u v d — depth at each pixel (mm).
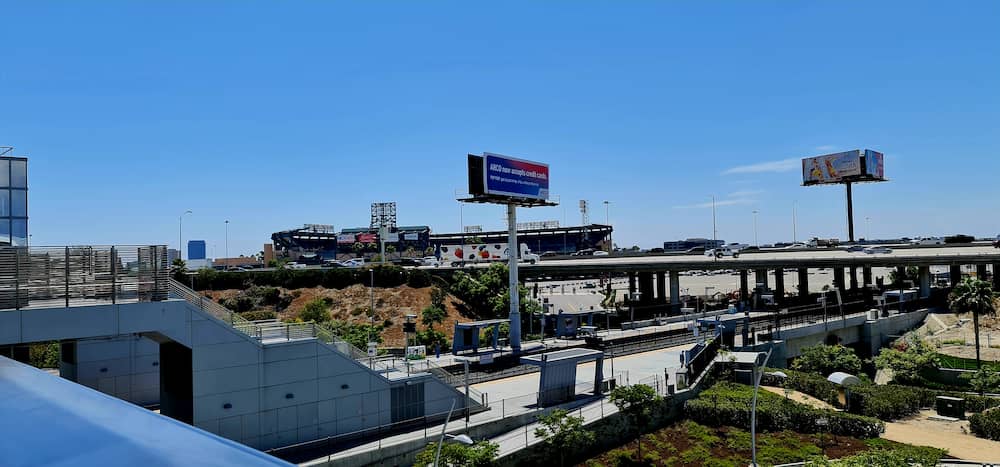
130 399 48281
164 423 3293
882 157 178500
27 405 3496
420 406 48219
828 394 65125
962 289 88375
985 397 64812
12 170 43750
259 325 44344
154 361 49500
